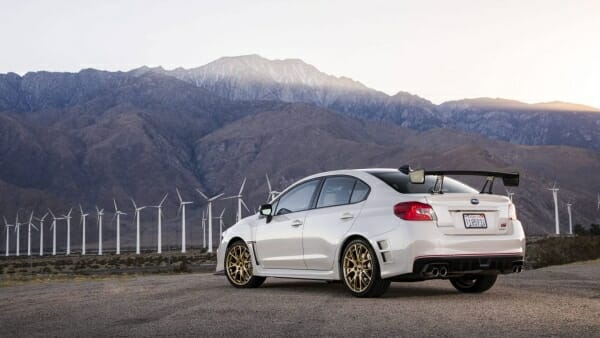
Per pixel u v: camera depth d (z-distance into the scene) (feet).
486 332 26.58
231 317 31.55
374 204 38.24
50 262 389.19
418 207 36.32
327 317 30.91
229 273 46.68
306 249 41.29
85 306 36.86
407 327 27.99
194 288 45.47
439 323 28.76
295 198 43.52
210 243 362.12
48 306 37.37
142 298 39.86
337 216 39.81
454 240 36.40
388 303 35.14
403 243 35.94
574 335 25.66
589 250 94.58
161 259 330.54
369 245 37.55
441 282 48.26
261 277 45.60
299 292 41.63
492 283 40.29
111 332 28.40
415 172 37.52
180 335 27.37
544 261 87.15
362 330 27.55
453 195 37.09
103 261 354.54
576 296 37.78
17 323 31.50
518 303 34.65
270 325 29.17
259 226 44.88
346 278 38.75
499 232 38.04
